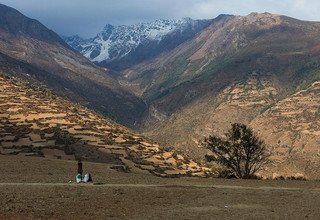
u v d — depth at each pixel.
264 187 41.50
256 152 59.62
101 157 87.75
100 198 31.25
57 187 35.16
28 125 107.06
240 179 52.50
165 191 35.72
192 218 25.70
